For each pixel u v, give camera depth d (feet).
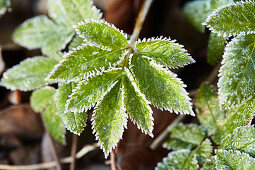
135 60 1.53
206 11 1.76
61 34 1.73
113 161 1.78
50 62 1.70
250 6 1.53
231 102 1.52
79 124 1.58
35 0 2.11
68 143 1.97
